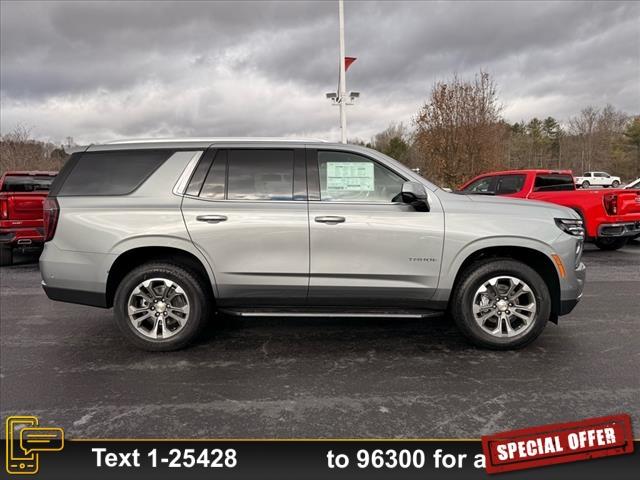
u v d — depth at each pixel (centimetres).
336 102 1777
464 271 395
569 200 927
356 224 384
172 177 398
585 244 1107
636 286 642
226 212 388
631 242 1132
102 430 279
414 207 388
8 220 812
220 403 309
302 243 387
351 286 391
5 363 378
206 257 389
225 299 401
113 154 407
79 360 385
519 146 6412
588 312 514
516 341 390
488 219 385
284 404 308
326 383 338
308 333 450
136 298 399
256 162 402
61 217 394
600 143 6525
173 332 400
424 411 297
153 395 321
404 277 389
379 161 399
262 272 390
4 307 558
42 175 1030
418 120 2339
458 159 2234
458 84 2247
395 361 378
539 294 384
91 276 391
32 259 959
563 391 321
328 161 402
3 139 2903
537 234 381
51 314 526
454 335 441
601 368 359
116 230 386
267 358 387
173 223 387
